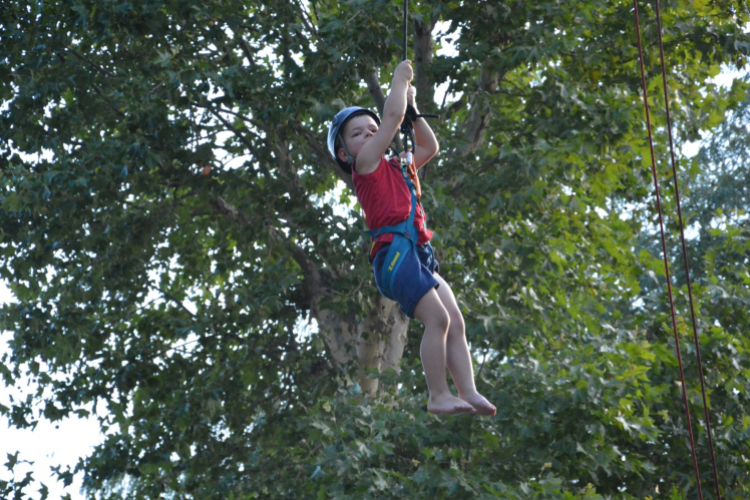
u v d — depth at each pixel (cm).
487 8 1680
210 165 1953
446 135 1859
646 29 1895
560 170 1855
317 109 1659
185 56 1875
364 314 1917
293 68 1720
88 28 1745
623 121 1828
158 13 1775
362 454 1437
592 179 2122
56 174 1847
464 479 1385
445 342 565
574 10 1816
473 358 2002
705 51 1902
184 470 2048
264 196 2016
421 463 1574
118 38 1919
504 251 2034
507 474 1515
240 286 2069
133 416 2166
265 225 2081
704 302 2003
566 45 1705
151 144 1839
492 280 2075
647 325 1936
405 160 607
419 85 1925
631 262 2216
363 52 1614
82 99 1994
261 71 1819
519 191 1753
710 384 1816
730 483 1688
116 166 1828
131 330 2309
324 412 1605
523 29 1766
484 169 1925
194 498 1981
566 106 1883
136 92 1848
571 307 1952
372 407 1642
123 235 2122
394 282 571
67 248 2142
